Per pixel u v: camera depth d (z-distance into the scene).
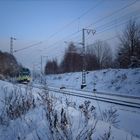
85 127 4.95
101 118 7.38
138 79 27.62
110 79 33.16
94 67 60.72
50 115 5.62
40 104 7.87
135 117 10.74
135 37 43.62
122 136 4.74
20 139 5.18
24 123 6.28
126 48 44.91
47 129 5.23
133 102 16.33
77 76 46.25
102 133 4.74
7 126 6.59
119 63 46.19
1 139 5.71
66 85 44.66
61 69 66.62
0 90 12.09
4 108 8.16
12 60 50.03
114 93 25.52
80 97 19.02
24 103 7.98
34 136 5.06
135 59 37.41
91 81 37.47
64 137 4.50
